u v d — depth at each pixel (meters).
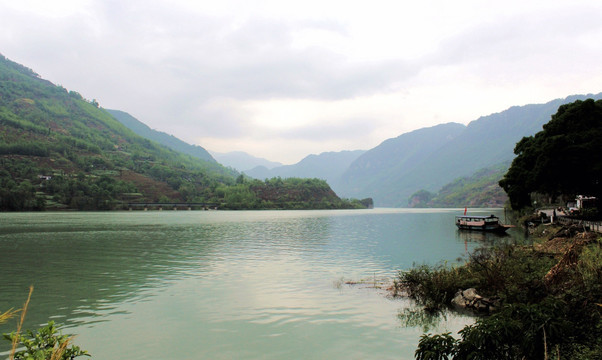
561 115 52.53
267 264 35.16
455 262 35.44
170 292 24.03
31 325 17.75
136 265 34.59
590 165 45.84
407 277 24.22
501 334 10.54
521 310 11.58
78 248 47.91
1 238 61.00
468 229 76.69
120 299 22.34
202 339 15.90
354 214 199.88
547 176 49.16
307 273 30.39
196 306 20.78
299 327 17.34
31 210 192.25
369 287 25.16
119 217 145.12
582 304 13.23
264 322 18.12
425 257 39.38
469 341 10.60
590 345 11.00
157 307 20.66
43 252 44.00
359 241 57.19
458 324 17.53
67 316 19.11
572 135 48.38
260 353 14.51
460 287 21.38
